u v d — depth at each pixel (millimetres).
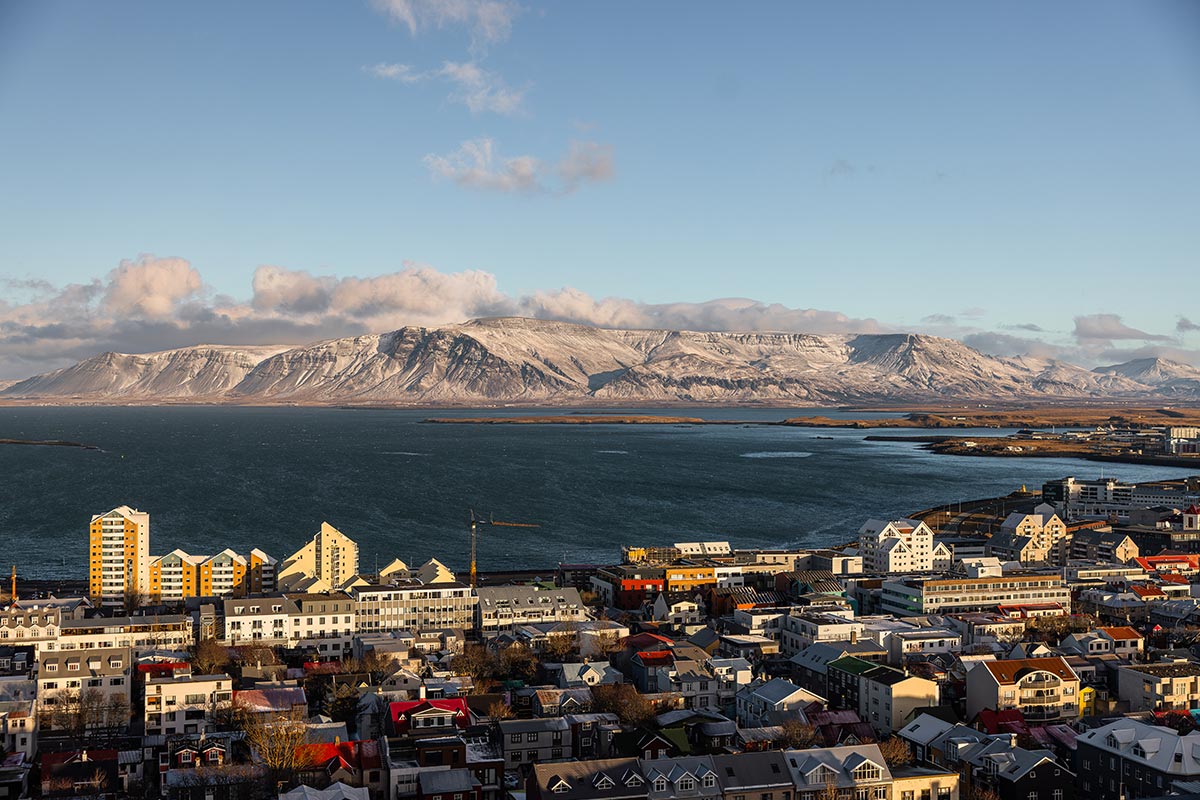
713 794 186500
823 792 190750
